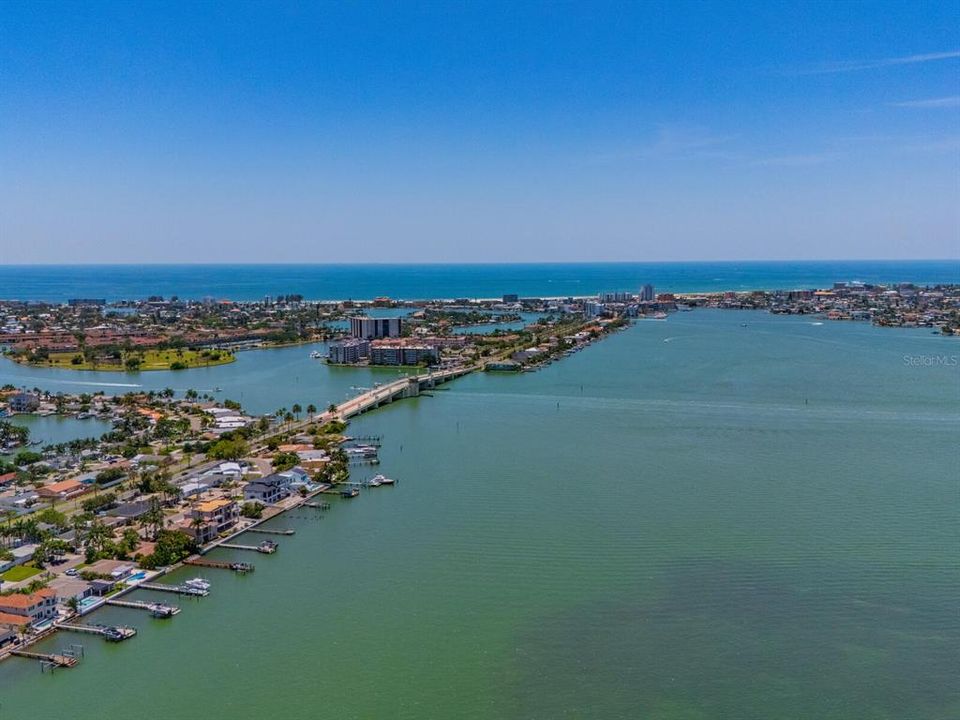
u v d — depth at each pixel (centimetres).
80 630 15162
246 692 13088
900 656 13750
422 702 12688
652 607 15625
